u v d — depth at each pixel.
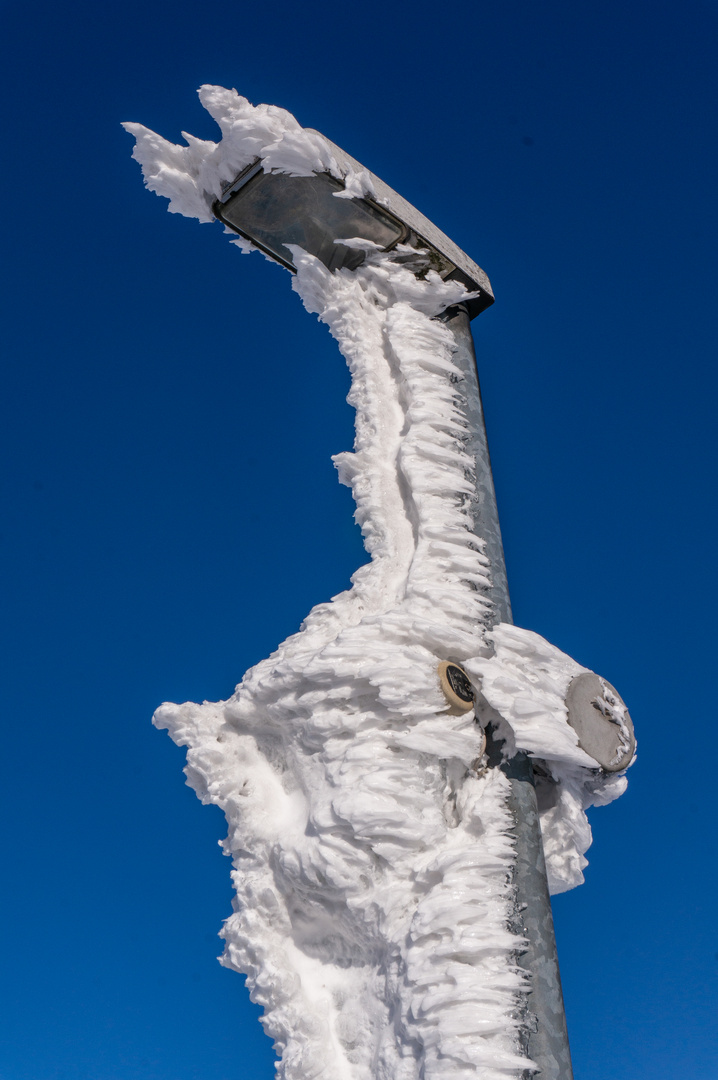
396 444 3.75
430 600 3.06
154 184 3.98
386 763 2.76
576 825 2.92
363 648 2.93
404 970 2.46
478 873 2.51
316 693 2.98
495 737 2.88
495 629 2.99
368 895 2.68
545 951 2.45
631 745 3.05
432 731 2.80
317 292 4.27
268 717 3.31
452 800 2.86
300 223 4.01
